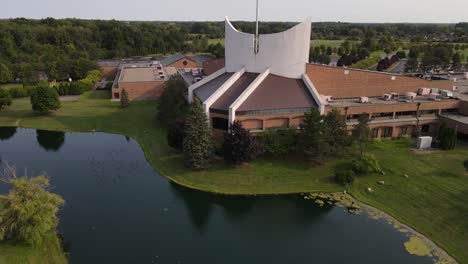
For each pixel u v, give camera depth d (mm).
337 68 80188
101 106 109375
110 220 50469
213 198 56031
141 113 100625
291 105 69312
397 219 49406
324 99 76312
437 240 44531
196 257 42875
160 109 90625
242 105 67688
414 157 65750
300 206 53656
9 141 82312
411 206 51406
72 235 46812
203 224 50031
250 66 80250
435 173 59312
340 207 52906
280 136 64438
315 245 45250
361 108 74000
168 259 42438
